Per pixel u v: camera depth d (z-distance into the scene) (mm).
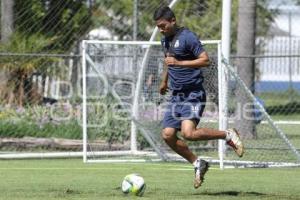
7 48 52625
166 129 27281
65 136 50594
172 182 32062
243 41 57219
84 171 36906
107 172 36500
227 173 36469
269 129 53031
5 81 52000
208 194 27609
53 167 39031
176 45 26984
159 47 43094
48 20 55281
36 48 53562
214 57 40938
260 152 45844
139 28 63156
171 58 26797
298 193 28500
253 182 32500
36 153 44781
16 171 36594
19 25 54062
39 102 52688
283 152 45969
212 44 39875
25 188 29094
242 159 42719
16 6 54250
